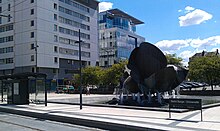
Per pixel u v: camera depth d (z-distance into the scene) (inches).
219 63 1243.2
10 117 652.7
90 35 3567.9
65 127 479.5
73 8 3280.0
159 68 768.9
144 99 813.9
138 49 808.3
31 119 608.1
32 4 2741.1
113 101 876.0
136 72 795.4
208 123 437.1
